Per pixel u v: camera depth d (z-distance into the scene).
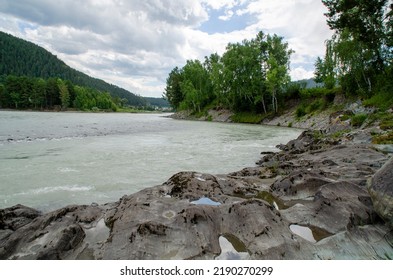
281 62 51.88
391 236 5.05
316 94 44.66
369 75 33.22
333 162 10.37
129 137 22.42
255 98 49.97
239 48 51.16
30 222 5.46
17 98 95.75
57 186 8.89
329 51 37.38
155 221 4.97
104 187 8.92
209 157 14.50
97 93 132.25
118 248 4.48
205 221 5.24
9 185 8.88
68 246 4.52
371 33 26.77
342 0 24.77
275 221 5.23
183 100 80.69
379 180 5.48
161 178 10.16
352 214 5.43
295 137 25.12
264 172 10.55
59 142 18.12
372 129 16.22
